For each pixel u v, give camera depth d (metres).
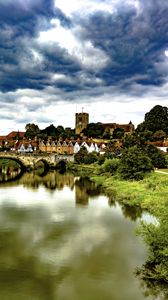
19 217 46.06
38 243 34.12
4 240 35.22
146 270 27.16
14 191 73.19
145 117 180.62
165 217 29.16
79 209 51.41
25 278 25.91
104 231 38.44
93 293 23.61
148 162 77.38
